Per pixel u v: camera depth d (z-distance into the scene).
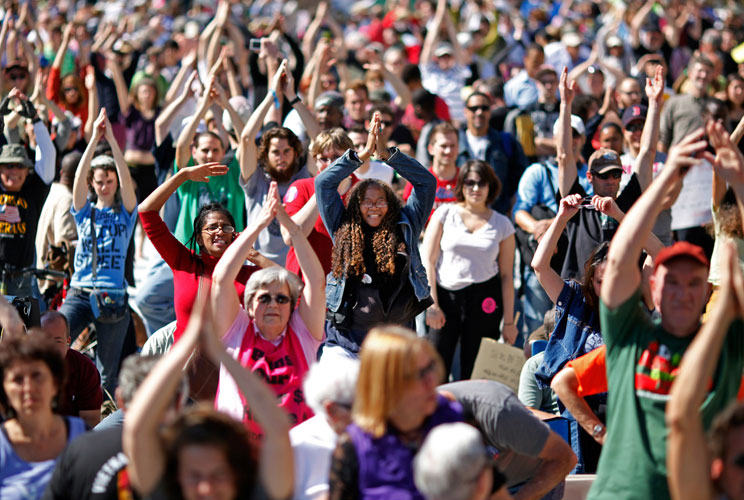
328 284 13.58
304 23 53.12
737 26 43.62
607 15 47.06
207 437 7.57
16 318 10.74
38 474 8.98
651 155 15.16
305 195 15.34
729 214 13.36
